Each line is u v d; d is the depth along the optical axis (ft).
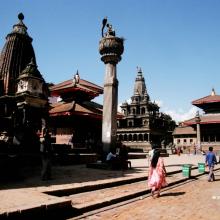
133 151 141.90
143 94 306.96
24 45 83.30
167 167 66.23
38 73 67.15
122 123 296.92
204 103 205.36
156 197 32.83
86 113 97.19
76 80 112.16
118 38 62.90
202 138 204.03
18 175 39.14
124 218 23.44
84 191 32.89
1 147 54.90
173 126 337.72
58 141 103.19
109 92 62.39
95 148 91.25
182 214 24.95
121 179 39.75
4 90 76.59
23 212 20.18
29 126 62.03
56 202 22.77
